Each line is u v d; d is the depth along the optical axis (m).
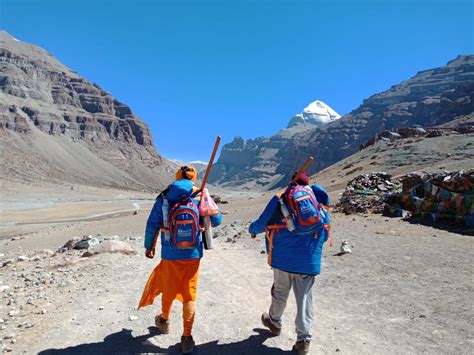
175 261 4.66
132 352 4.57
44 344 4.74
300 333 4.48
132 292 6.93
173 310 5.97
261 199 61.94
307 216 4.47
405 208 15.34
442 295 6.26
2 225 53.03
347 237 11.62
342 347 4.77
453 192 12.21
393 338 4.97
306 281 4.61
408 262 8.20
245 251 11.20
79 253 11.02
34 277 8.22
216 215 4.87
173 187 4.74
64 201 122.56
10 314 5.77
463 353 4.49
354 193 19.61
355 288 6.98
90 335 5.03
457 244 9.47
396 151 78.94
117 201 136.88
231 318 5.70
